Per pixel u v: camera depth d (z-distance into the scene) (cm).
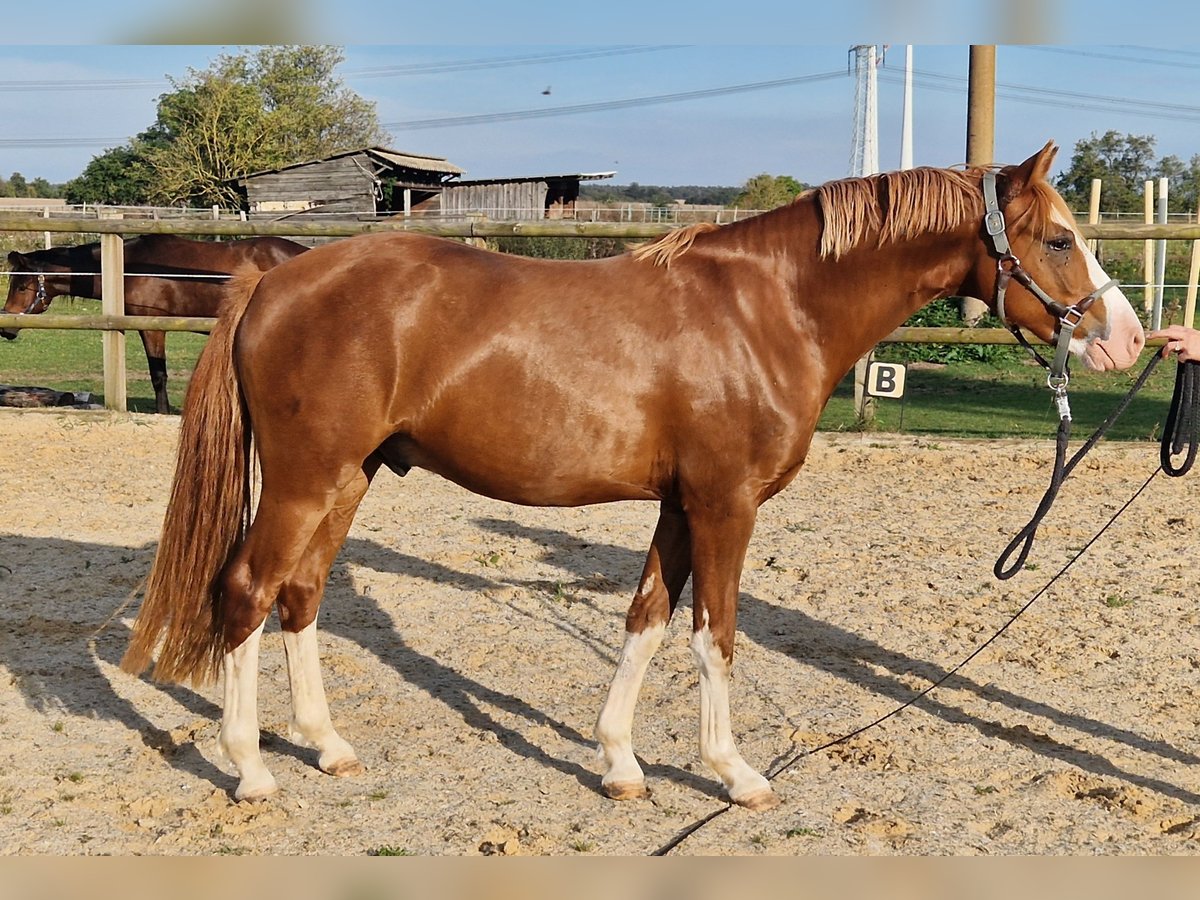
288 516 320
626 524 662
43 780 335
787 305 323
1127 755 367
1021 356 1366
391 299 316
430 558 582
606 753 341
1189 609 506
